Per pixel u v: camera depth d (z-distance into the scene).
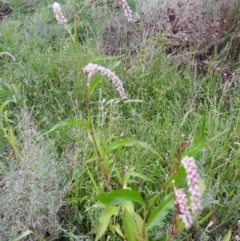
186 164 0.31
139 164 0.67
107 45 1.07
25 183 0.63
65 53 1.01
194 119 0.77
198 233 0.57
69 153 0.72
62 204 0.63
